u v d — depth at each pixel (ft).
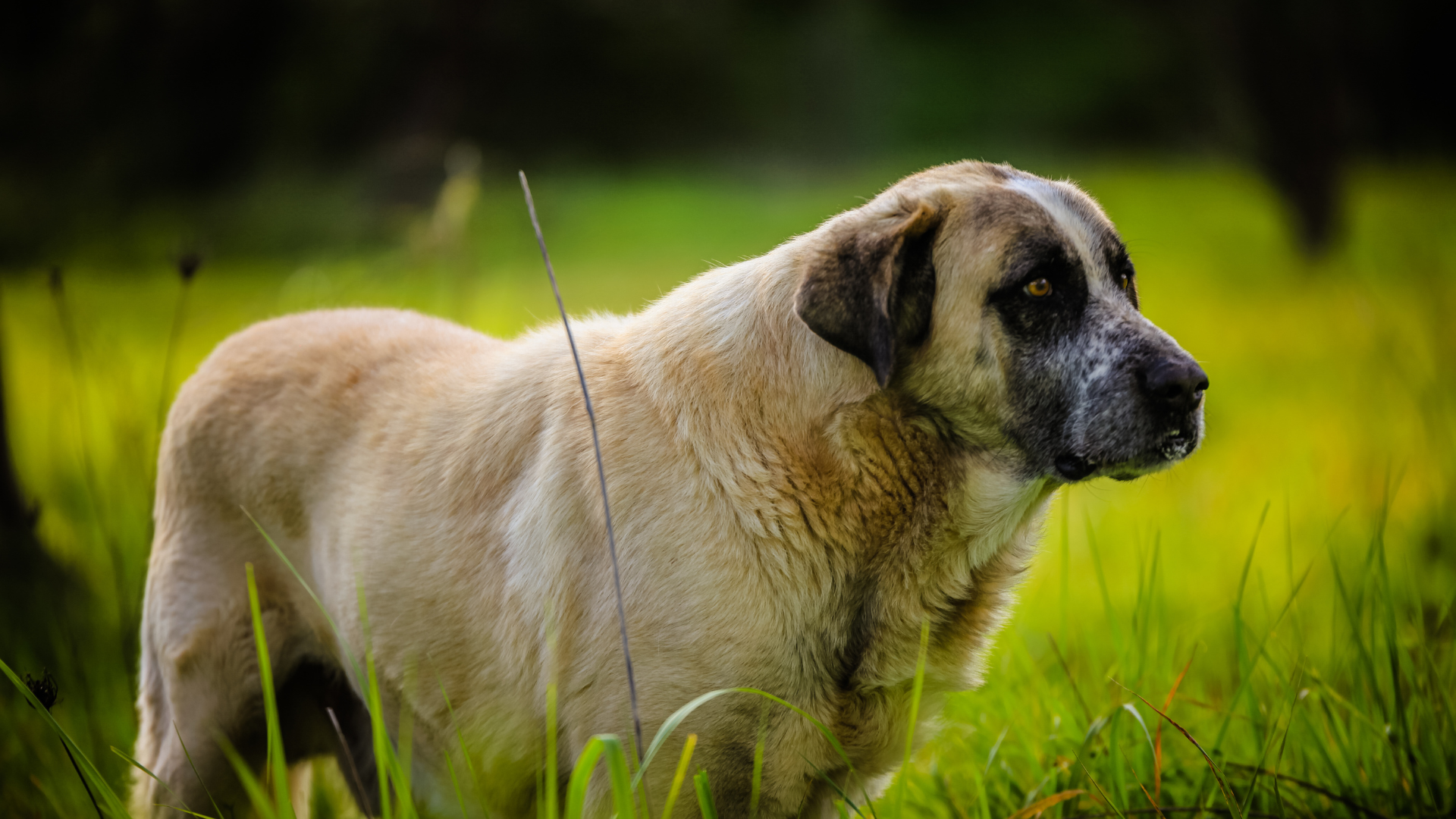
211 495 14.33
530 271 62.03
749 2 128.67
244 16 88.94
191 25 85.25
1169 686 14.89
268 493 14.06
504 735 12.42
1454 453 22.13
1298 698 13.65
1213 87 105.91
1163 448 11.69
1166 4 79.20
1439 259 41.83
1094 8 132.98
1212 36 68.69
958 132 127.03
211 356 15.25
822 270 11.43
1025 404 11.87
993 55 136.26
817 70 125.29
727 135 124.06
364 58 96.63
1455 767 12.91
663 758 10.90
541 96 115.75
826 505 11.35
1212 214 80.94
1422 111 109.09
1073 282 11.94
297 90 95.55
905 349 11.80
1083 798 12.86
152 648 14.53
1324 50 63.67
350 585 13.29
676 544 11.00
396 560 12.98
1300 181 64.28
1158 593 18.76
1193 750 14.06
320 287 33.09
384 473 13.39
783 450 11.40
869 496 11.53
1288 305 48.08
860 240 11.57
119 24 81.15
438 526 12.86
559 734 11.83
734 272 12.73
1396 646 13.65
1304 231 64.44
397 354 14.47
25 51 79.87
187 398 14.80
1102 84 132.36
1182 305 49.11
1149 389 11.53
